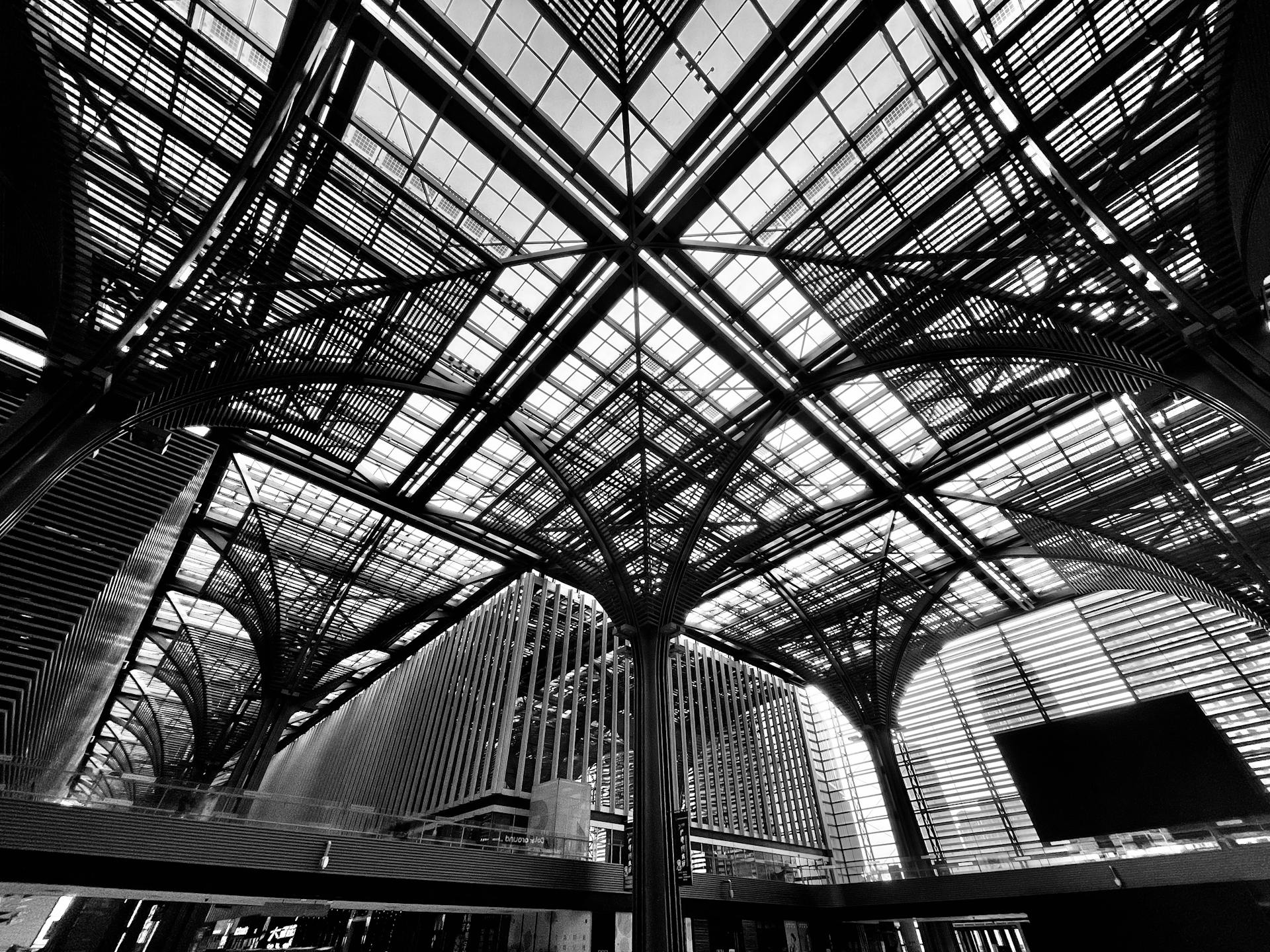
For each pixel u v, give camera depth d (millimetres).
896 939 24094
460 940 22484
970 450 22312
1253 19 7602
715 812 32375
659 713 17109
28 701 11773
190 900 12305
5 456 8688
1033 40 10766
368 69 12219
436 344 15969
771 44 12391
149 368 10758
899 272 14062
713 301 17266
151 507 15203
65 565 13133
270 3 11203
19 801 10211
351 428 18391
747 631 34406
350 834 13766
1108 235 12008
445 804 27781
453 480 23797
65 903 28344
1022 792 20219
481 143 13438
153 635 32562
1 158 8141
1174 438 19953
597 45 12203
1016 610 33000
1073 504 23516
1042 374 15344
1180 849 16234
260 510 25219
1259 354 9688
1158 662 27719
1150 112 10453
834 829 36125
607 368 19203
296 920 32188
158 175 10328
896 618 30625
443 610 35281
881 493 24453
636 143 13906
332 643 31422
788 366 19031
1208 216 9648
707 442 19859
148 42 9625
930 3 11344
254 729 26953
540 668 29312
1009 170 12297
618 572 19547
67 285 9445
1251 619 21500
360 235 13414
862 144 13531
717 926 23609
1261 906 14289
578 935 18719
